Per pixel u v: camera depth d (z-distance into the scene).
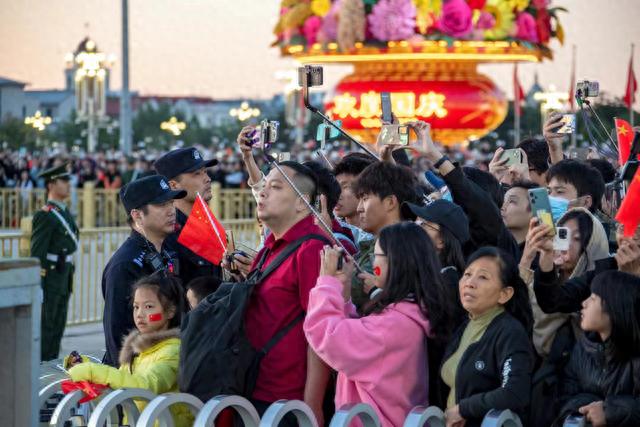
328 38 17.98
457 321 6.26
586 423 5.89
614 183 8.05
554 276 6.20
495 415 5.76
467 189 7.07
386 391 6.02
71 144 95.12
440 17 17.64
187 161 8.72
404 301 6.12
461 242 6.73
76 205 31.55
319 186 7.30
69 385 6.50
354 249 7.52
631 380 5.82
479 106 19.91
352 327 5.97
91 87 67.50
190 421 6.68
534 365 6.41
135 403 6.53
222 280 8.12
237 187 36.12
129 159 40.00
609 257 6.77
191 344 6.24
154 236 8.05
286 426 6.30
